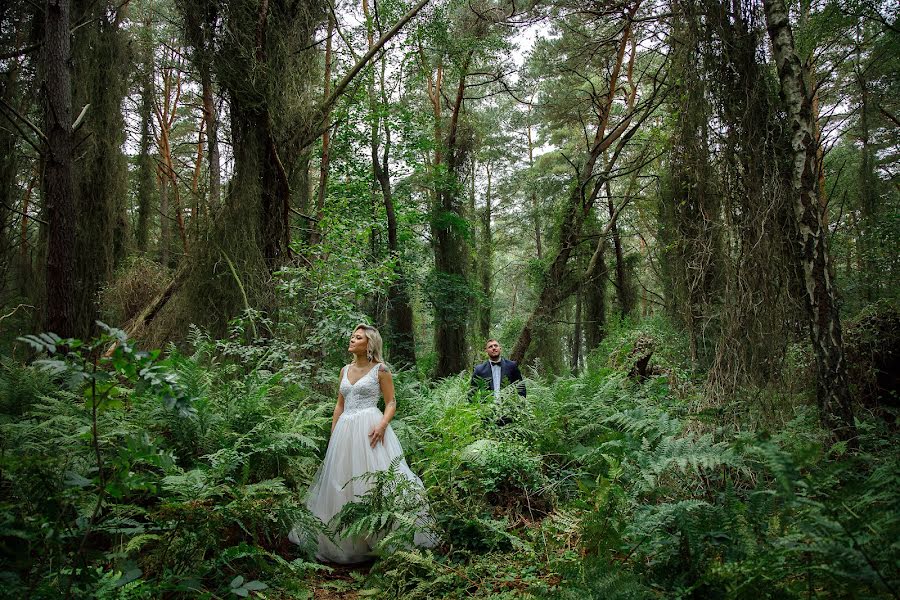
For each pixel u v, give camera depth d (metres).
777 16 3.88
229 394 4.75
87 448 3.10
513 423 5.52
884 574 1.90
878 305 5.46
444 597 3.03
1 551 2.02
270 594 3.04
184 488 3.15
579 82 16.34
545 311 14.40
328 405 5.06
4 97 9.20
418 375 12.29
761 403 3.60
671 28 4.64
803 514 2.36
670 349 5.19
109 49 9.10
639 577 2.49
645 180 15.62
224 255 7.60
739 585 2.15
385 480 3.66
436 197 17.47
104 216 8.73
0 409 4.42
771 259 3.74
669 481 3.29
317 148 12.43
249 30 8.10
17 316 10.88
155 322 7.59
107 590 2.23
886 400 4.58
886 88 11.30
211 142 9.71
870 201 11.64
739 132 3.98
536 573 3.16
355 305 7.20
